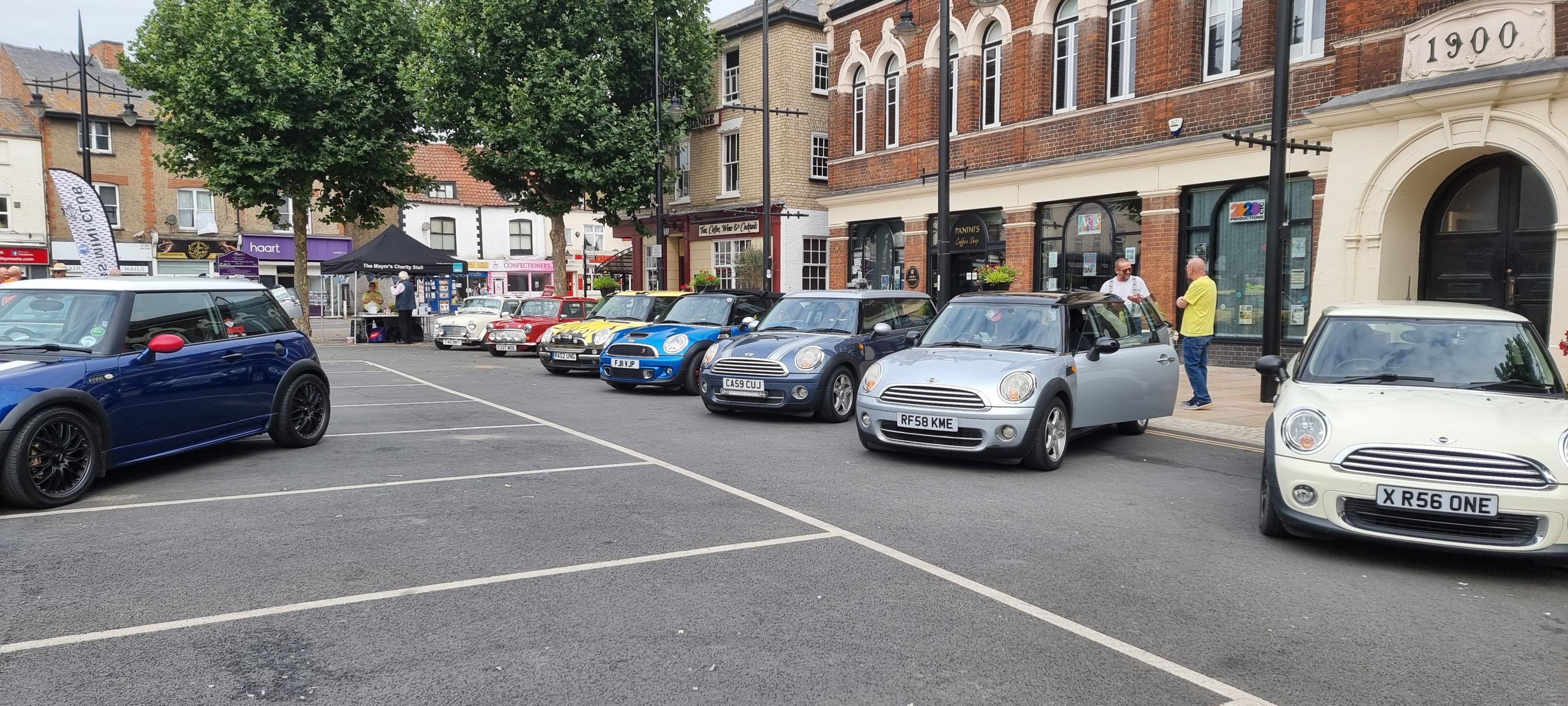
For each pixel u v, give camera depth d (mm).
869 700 3271
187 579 4547
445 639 3803
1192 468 7848
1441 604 4422
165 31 22016
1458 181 12391
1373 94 12109
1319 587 4652
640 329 13250
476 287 44094
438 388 13617
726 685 3381
